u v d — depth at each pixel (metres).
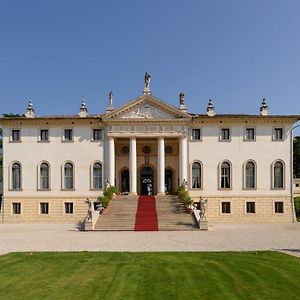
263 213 55.06
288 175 55.50
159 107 55.19
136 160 58.91
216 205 55.16
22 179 56.00
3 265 20.23
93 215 43.22
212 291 14.92
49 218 55.53
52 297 14.23
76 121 56.16
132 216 45.31
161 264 20.25
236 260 21.50
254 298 14.05
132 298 14.04
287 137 55.78
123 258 22.31
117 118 55.00
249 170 55.78
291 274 17.86
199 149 55.72
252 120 55.66
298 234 37.12
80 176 55.91
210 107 56.38
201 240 32.19
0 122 56.34
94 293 14.70
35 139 56.41
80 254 23.97
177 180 58.72
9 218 55.59
